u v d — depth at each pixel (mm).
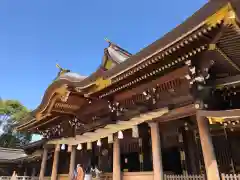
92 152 15867
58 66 14742
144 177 8867
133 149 13023
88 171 13898
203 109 7238
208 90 7641
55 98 13477
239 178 6191
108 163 14328
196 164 10055
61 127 17172
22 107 46125
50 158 20953
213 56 7340
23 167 29578
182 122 10664
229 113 6203
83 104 14414
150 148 12172
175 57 7930
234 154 9156
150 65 8586
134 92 10641
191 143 10562
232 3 5379
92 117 13891
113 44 14656
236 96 8203
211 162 6680
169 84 8992
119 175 9664
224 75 8281
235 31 6145
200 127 7227
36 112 15148
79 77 12305
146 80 9758
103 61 14141
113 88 11164
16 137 44844
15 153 33000
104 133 10570
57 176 15008
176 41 7137
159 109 8719
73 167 13656
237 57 7496
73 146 14273
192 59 7730
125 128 9602
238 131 9430
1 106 43375
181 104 8312
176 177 7793
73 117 15680
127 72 9344
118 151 10141
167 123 11172
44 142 18172
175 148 11711
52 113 14922
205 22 6164
